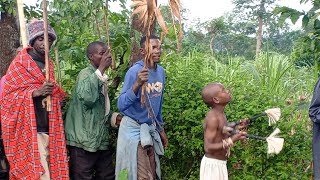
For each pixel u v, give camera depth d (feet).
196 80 15.92
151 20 12.39
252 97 16.02
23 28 13.42
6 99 13.43
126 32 16.96
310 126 16.01
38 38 13.57
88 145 14.19
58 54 17.30
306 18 14.14
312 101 13.05
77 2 15.81
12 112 13.35
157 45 13.66
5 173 14.79
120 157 13.82
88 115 14.28
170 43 17.53
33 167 13.23
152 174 14.02
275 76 24.47
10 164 13.52
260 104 15.57
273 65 25.63
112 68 16.56
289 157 15.05
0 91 14.14
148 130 13.82
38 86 13.47
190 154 15.92
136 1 12.50
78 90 13.79
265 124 15.05
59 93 14.16
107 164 15.28
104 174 15.26
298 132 15.14
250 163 15.05
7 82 13.47
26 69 13.41
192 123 15.57
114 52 16.49
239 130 13.57
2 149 14.57
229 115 15.28
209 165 13.19
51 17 16.98
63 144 13.89
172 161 16.25
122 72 16.20
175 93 15.99
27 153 13.37
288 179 15.03
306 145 15.02
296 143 15.02
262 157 15.10
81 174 14.48
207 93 13.20
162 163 16.26
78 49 16.71
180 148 15.87
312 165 14.67
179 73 16.44
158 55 13.71
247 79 19.42
